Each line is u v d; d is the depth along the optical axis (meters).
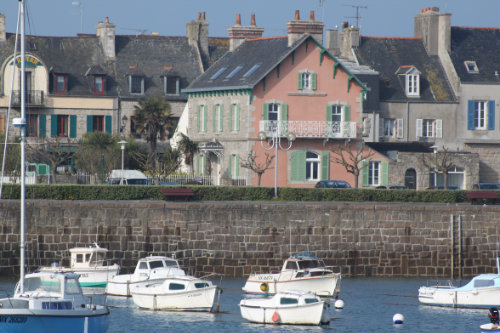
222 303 164.88
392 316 156.88
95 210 186.62
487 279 164.88
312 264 174.75
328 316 150.00
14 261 185.00
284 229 192.62
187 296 157.38
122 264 187.25
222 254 190.50
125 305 162.75
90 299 131.38
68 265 185.62
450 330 146.62
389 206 196.38
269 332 142.88
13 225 184.88
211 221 190.12
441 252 198.38
